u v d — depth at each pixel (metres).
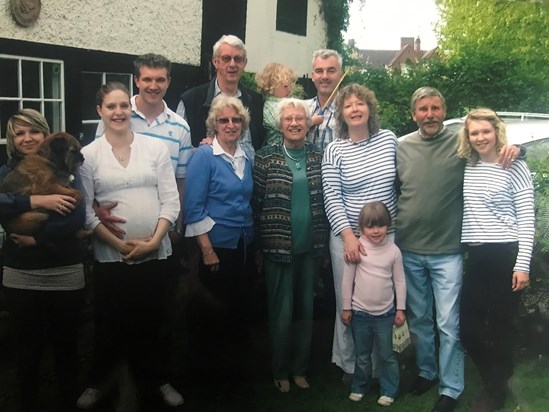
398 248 2.64
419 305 2.67
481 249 2.50
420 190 2.58
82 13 4.27
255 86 3.60
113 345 2.61
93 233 2.53
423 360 2.68
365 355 2.65
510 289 2.50
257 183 2.78
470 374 2.60
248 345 2.70
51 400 2.54
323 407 2.52
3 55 3.75
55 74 4.16
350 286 2.66
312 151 2.81
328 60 3.01
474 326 2.56
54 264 2.49
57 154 2.44
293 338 2.75
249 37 3.71
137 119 2.84
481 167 2.50
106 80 4.60
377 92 2.82
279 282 2.76
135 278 2.58
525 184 2.47
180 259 2.91
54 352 2.58
